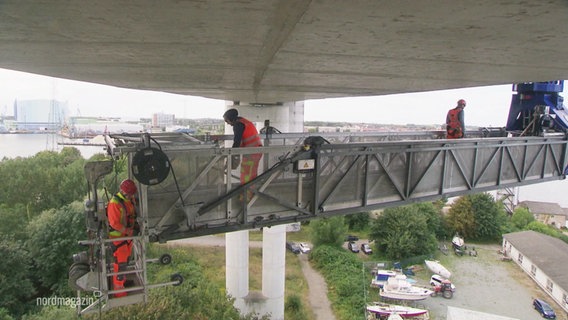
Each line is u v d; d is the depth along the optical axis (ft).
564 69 23.26
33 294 78.54
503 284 98.63
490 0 11.13
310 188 24.71
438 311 84.02
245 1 11.84
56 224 84.23
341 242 118.83
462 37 16.06
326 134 39.19
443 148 29.01
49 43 18.16
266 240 69.15
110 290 19.43
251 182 21.70
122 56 21.93
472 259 116.37
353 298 87.40
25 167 124.98
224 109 67.00
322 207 24.82
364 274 99.50
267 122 48.93
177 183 19.56
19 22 14.39
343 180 25.26
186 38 17.21
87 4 12.14
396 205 27.89
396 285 88.99
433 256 116.67
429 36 16.10
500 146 32.71
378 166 26.86
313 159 23.44
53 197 119.34
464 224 135.85
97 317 45.37
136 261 21.95
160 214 20.04
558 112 39.40
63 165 151.33
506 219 148.05
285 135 37.27
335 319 79.66
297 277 99.35
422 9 12.37
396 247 113.91
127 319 45.27
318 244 120.26
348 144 24.47
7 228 93.76
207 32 16.14
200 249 113.29
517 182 35.40
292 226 143.02
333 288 93.40
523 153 35.37
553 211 181.68
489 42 16.81
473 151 31.53
